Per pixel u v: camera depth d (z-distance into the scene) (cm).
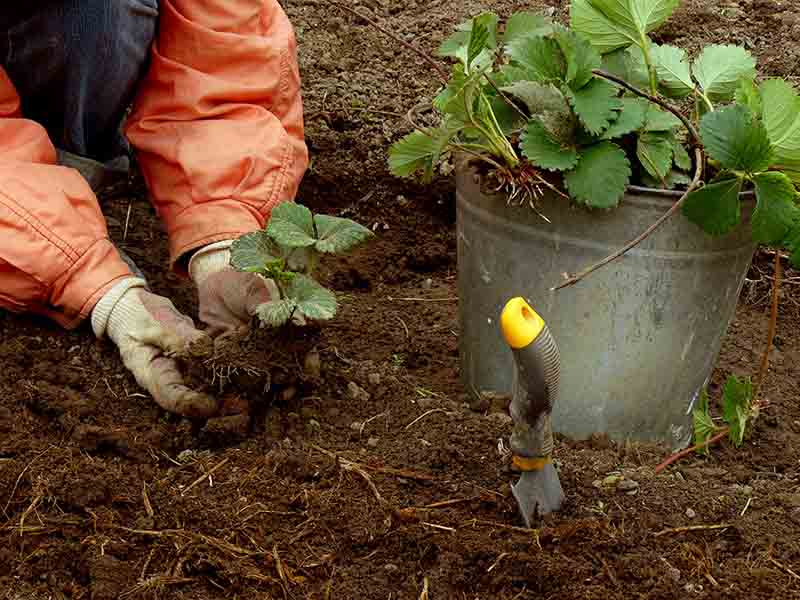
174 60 215
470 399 213
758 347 236
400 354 225
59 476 191
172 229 212
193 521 188
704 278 197
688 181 197
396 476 195
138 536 186
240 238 196
